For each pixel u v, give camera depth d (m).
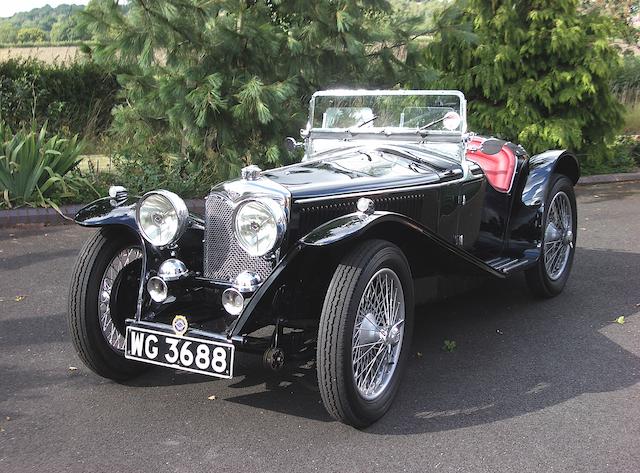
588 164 11.45
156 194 3.56
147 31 7.41
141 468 2.92
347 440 3.18
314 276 3.54
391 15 8.83
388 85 8.77
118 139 10.28
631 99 15.84
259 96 7.60
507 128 10.65
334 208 3.61
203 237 3.86
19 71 11.91
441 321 4.84
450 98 4.54
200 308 3.66
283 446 3.12
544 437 3.19
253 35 7.77
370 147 4.62
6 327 4.61
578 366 4.02
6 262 6.17
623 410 3.46
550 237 5.26
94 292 3.62
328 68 8.37
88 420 3.36
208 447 3.11
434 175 4.21
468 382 3.81
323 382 3.12
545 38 10.47
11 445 3.10
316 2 8.05
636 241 7.14
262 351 3.38
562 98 10.52
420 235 3.55
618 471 2.90
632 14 15.62
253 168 3.50
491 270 4.19
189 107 7.75
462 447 3.10
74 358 4.12
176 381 3.84
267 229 3.29
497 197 4.99
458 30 8.84
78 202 8.17
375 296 3.36
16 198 7.86
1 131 8.27
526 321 4.82
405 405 3.53
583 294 5.42
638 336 4.50
